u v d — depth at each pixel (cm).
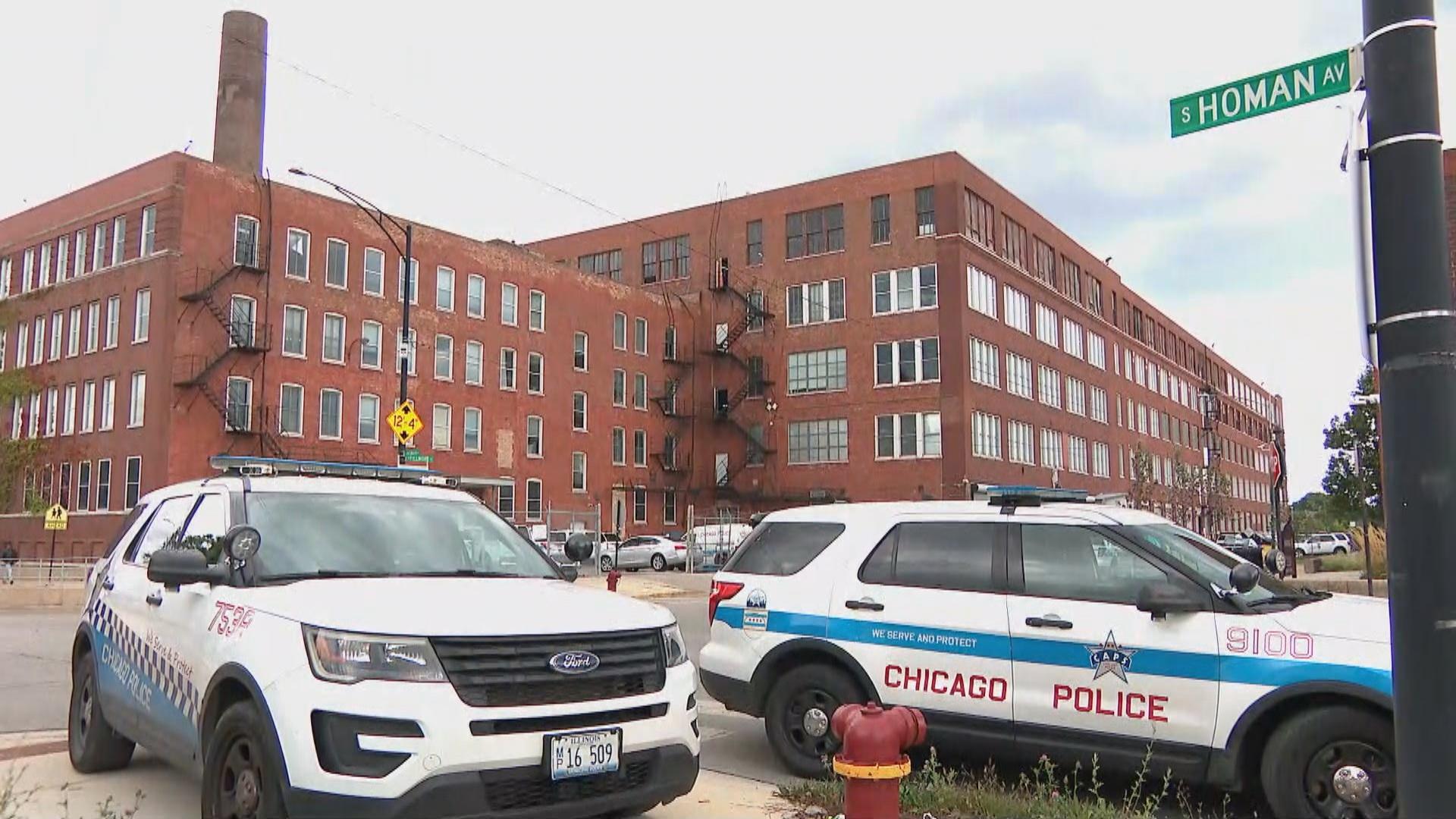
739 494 5188
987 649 641
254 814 441
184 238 3441
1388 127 322
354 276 3916
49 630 1661
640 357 5278
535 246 6228
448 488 675
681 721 484
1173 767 576
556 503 4728
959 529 688
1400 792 307
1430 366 309
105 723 648
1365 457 2950
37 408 3891
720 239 5481
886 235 4872
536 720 434
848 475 4838
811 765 692
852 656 689
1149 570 611
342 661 423
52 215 3972
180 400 3369
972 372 4647
